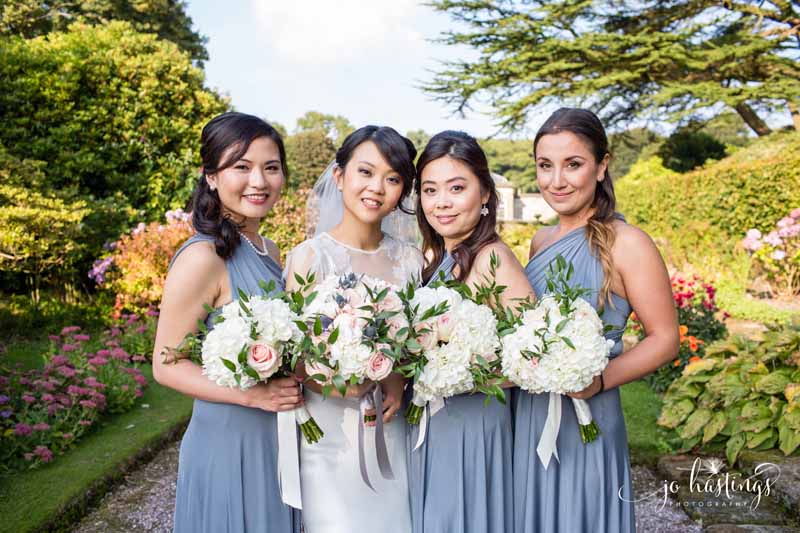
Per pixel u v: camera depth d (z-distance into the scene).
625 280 1.99
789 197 9.90
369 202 2.08
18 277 7.57
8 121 7.59
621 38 15.73
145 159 8.23
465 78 17.48
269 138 2.06
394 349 1.71
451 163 2.02
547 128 2.04
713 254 10.77
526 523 2.01
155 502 3.37
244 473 1.92
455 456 1.98
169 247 6.77
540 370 1.68
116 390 4.56
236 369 1.61
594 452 1.98
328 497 2.04
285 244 7.95
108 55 8.14
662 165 18.64
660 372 5.06
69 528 3.07
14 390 4.24
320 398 2.07
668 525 3.03
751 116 17.30
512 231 14.83
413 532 2.09
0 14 16.59
